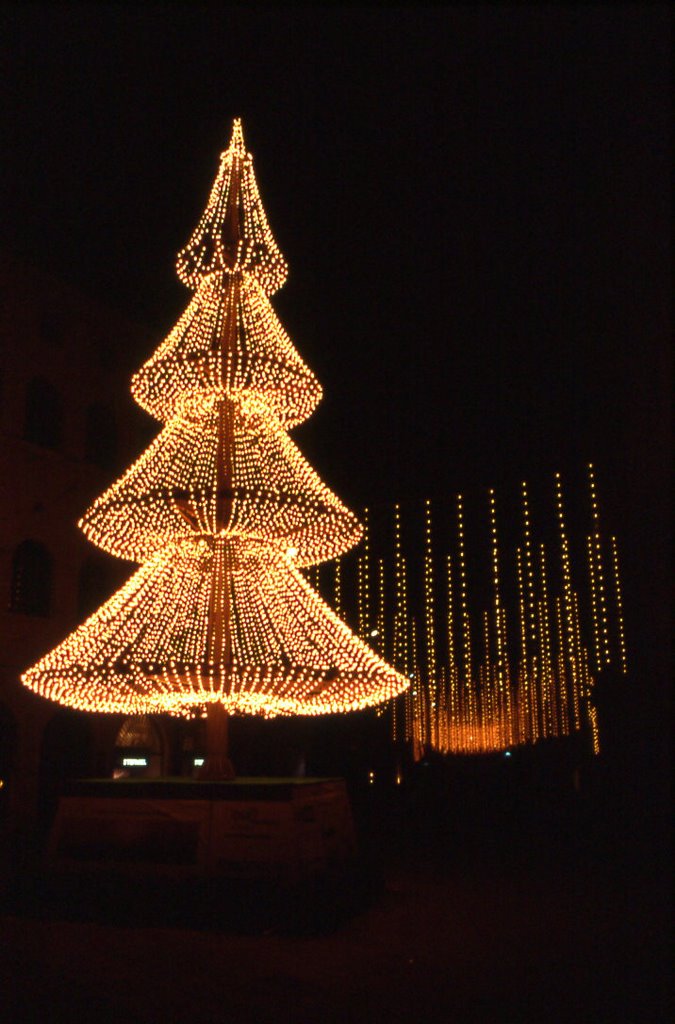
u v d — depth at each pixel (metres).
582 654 15.73
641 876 12.10
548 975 7.22
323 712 12.38
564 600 16.28
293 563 12.77
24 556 16.09
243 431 11.84
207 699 10.88
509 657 17.92
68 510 16.80
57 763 16.14
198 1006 6.34
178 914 9.05
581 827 16.61
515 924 9.10
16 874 9.97
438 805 18.36
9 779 14.97
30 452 16.19
